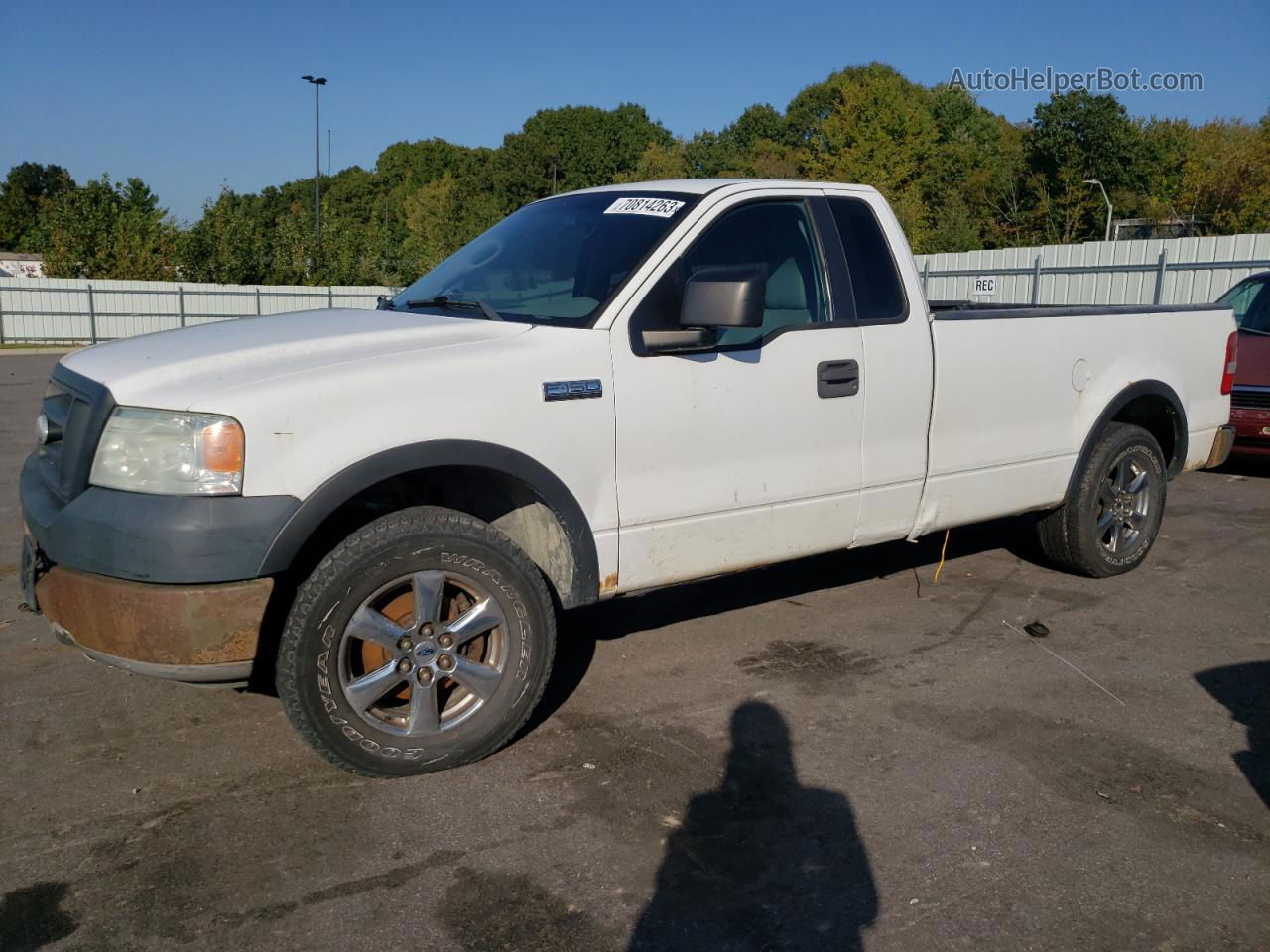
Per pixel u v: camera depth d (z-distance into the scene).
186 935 2.60
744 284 3.43
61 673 4.25
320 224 38.84
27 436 10.60
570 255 4.05
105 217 32.78
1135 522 5.63
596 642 4.66
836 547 4.35
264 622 3.23
